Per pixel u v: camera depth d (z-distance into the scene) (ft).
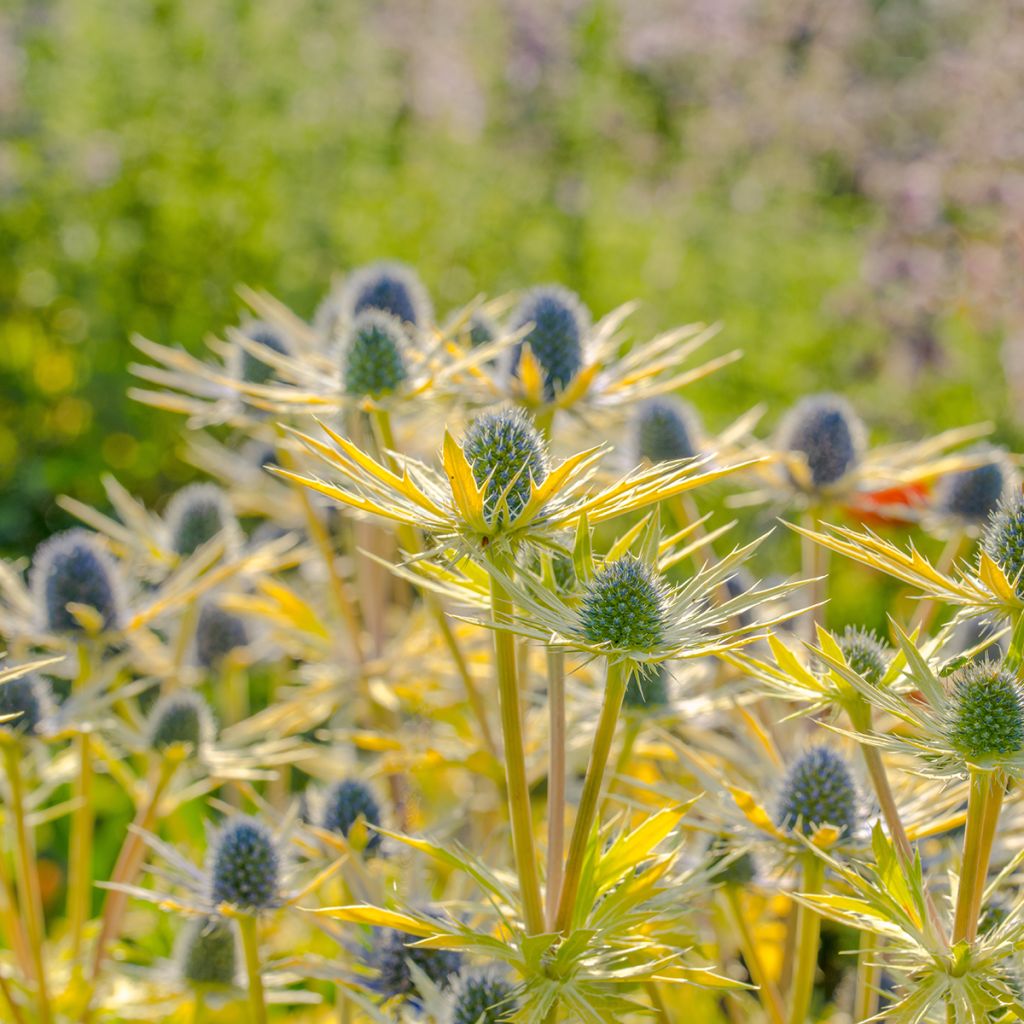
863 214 48.06
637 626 9.60
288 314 19.29
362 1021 15.30
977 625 15.46
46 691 15.10
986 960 9.66
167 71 40.19
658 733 14.42
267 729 19.39
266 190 38.06
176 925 19.03
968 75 37.47
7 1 45.70
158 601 16.44
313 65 43.91
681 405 17.71
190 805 21.98
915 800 12.61
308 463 14.85
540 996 10.03
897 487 18.26
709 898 15.17
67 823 23.41
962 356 34.12
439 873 18.26
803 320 37.01
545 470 10.80
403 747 15.42
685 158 46.98
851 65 47.26
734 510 27.53
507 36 48.55
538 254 38.65
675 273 38.83
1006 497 11.10
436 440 17.71
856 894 11.91
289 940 18.17
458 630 18.29
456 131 44.47
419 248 38.09
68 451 34.42
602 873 10.72
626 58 49.16
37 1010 14.66
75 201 36.99
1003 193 34.17
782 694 10.96
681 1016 16.03
